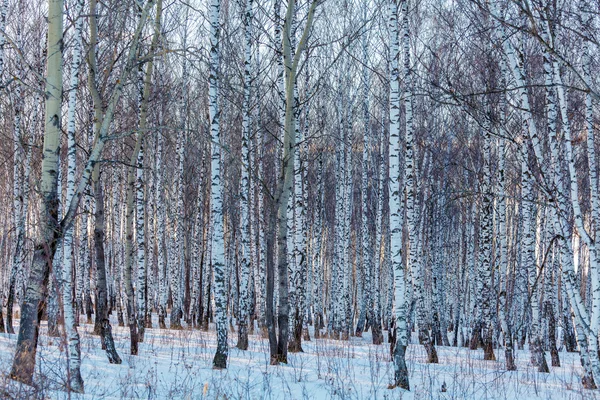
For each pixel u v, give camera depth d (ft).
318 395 31.81
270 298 43.50
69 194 31.32
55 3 28.66
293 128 45.55
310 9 44.55
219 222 38.99
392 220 36.04
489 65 45.47
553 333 54.54
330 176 113.60
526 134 44.19
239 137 83.66
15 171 58.18
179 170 79.82
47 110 28.25
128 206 51.39
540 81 46.98
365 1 77.10
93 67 39.58
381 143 75.10
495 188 66.85
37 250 27.30
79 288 85.15
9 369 27.35
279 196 45.11
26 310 26.66
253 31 65.21
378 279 84.84
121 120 61.52
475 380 39.73
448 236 94.68
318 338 78.23
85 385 30.14
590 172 32.30
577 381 41.88
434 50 61.31
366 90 75.25
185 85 75.87
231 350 49.14
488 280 58.18
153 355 43.73
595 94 22.72
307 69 66.33
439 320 80.23
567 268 31.07
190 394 28.68
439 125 76.18
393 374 40.06
